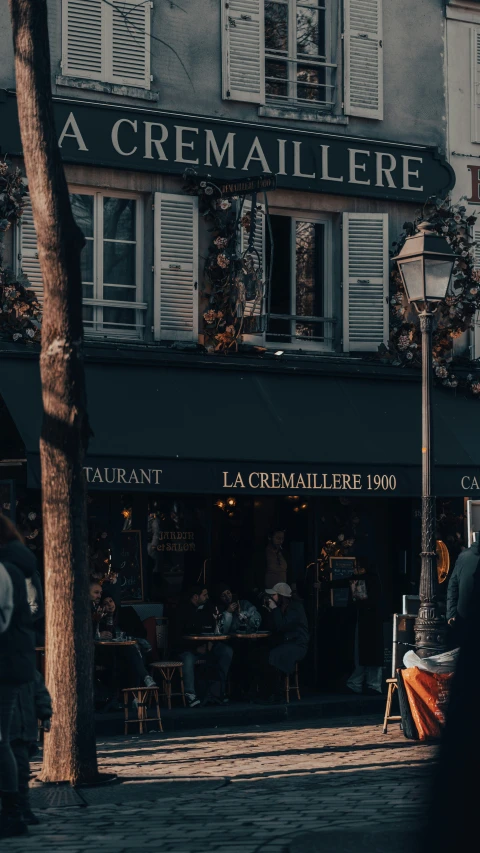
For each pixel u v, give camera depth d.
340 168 15.40
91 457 12.20
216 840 6.70
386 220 15.62
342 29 15.72
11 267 13.34
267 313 13.86
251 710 12.70
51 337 8.97
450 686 1.76
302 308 15.45
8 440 13.22
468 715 1.69
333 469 13.61
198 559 14.31
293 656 13.34
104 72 14.02
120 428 12.68
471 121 16.62
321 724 12.55
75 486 8.98
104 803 8.06
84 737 8.90
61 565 8.94
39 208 8.95
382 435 14.36
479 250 16.42
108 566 13.41
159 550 14.05
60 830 7.15
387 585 15.59
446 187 16.19
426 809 1.70
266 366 14.38
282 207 15.17
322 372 14.77
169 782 8.88
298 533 15.09
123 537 13.81
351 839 6.29
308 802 7.95
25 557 7.34
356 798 8.05
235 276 14.31
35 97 8.91
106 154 13.88
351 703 13.53
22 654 7.06
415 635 11.57
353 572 15.23
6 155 13.23
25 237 13.38
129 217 14.37
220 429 13.27
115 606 12.55
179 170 14.32
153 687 11.84
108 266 14.18
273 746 10.81
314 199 15.35
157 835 6.90
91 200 14.07
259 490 13.09
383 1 16.05
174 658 13.55
